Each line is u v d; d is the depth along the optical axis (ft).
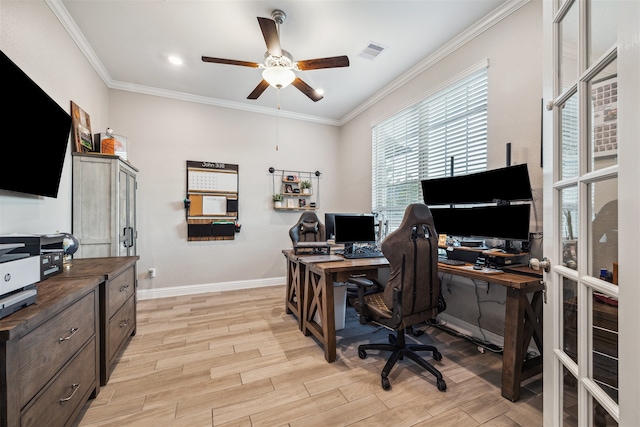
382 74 10.72
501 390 5.43
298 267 8.62
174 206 12.32
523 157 6.92
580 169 2.85
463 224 7.73
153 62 9.80
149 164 11.91
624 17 2.01
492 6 7.23
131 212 10.08
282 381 5.85
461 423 4.65
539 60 6.61
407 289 5.56
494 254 6.39
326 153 15.74
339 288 8.59
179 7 7.16
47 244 5.37
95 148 9.21
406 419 4.74
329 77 10.96
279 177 14.49
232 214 13.33
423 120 10.27
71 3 6.95
